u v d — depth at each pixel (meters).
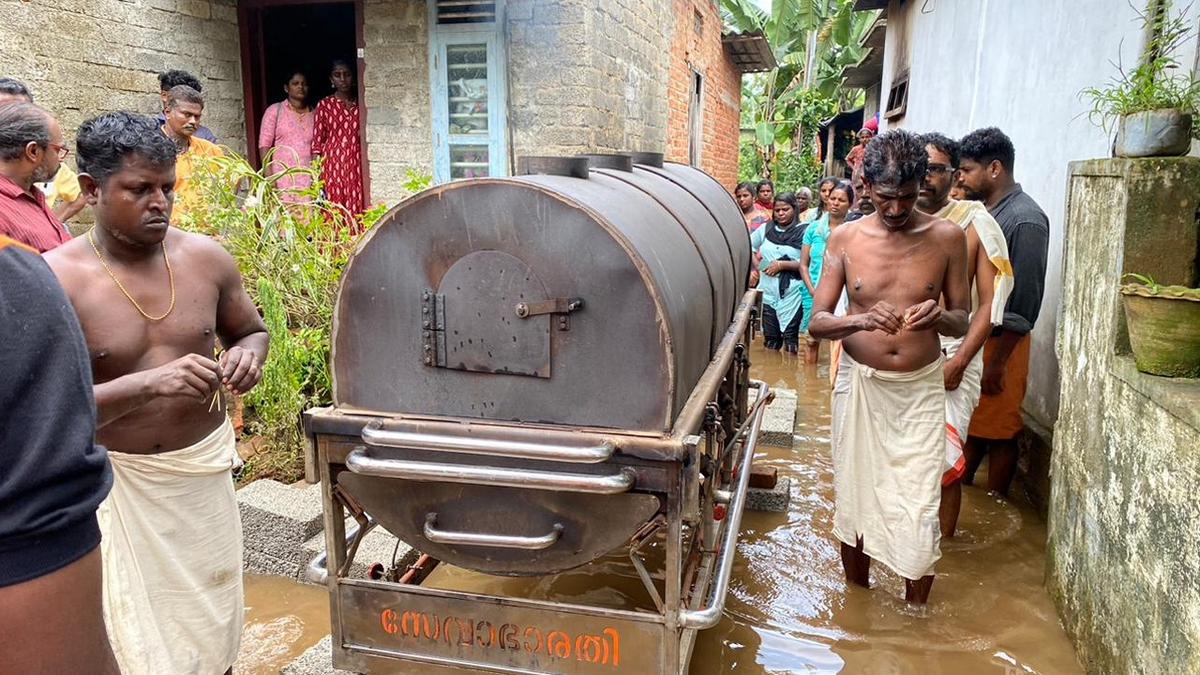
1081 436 3.10
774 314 8.02
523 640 2.27
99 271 2.16
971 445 4.51
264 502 3.58
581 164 2.64
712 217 3.52
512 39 6.12
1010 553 3.83
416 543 2.39
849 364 3.25
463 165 6.41
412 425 2.28
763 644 3.09
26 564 0.98
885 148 2.89
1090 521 2.95
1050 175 4.78
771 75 18.25
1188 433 2.17
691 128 11.20
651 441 2.09
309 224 4.80
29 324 0.98
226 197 4.66
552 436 2.18
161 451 2.22
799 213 8.59
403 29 6.27
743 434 3.75
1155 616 2.35
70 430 1.01
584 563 2.27
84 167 2.08
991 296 3.37
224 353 2.35
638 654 2.20
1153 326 2.44
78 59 5.43
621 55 7.03
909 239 3.06
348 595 2.41
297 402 4.16
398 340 2.33
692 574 2.70
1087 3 4.34
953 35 7.12
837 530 3.40
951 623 3.24
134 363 2.20
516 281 2.19
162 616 2.28
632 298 2.12
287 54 9.13
